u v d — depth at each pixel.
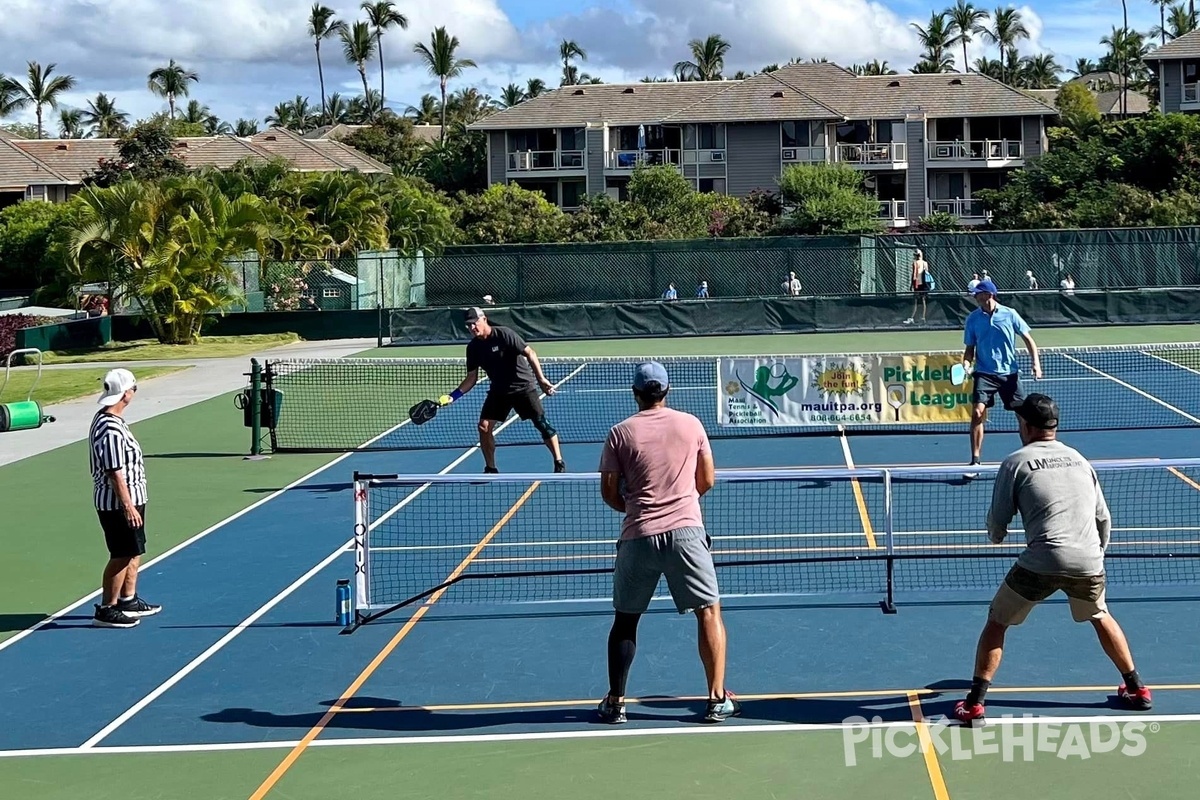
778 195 63.03
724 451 18.53
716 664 7.74
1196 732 7.44
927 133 72.44
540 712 8.15
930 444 18.67
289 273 41.28
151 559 12.80
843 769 7.05
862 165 70.56
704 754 7.34
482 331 15.25
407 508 14.77
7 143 70.44
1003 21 125.50
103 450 10.23
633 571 7.64
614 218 57.88
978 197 62.62
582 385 26.67
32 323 37.41
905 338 35.78
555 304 40.56
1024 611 7.52
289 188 48.50
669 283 43.09
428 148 91.94
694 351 33.75
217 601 11.14
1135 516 13.23
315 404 24.77
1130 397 23.03
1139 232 40.62
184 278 37.69
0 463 19.22
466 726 7.94
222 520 14.53
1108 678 8.42
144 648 9.86
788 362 17.78
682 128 70.69
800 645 9.36
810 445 18.84
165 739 7.91
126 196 37.66
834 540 12.62
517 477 10.20
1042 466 7.53
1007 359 14.77
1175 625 9.55
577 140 72.94
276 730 8.01
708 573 7.66
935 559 11.58
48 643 10.08
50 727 8.21
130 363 33.69
